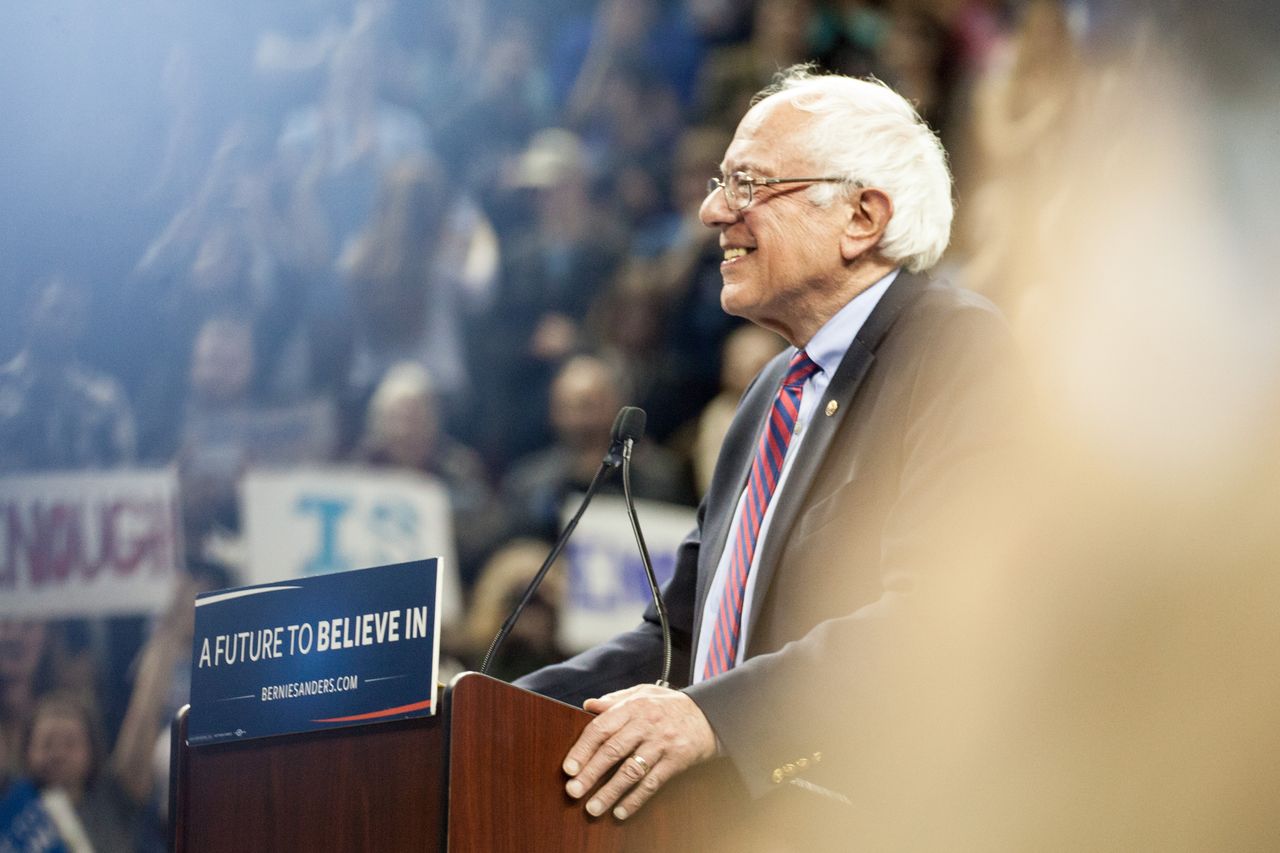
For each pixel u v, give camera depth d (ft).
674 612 23.98
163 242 60.18
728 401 55.98
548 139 66.74
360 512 52.21
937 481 20.48
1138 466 17.92
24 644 51.26
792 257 22.93
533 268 61.31
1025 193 55.88
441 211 60.59
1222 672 17.38
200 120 62.80
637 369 59.16
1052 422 19.20
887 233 22.88
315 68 64.64
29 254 59.77
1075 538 18.53
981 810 19.94
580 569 52.13
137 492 53.01
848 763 20.74
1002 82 58.08
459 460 55.67
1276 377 17.39
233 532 53.78
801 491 21.75
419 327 59.06
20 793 49.73
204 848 18.80
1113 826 18.07
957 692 19.56
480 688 16.99
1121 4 53.52
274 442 57.16
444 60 67.15
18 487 52.70
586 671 23.21
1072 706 18.51
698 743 18.35
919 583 19.79
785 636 21.20
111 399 57.77
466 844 16.57
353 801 17.52
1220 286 20.01
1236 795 17.30
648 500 54.08
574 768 17.60
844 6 65.16
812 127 23.13
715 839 18.88
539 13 68.85
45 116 61.87
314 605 17.98
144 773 50.39
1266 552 16.89
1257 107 26.84
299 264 59.98
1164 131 27.45
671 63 67.46
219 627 18.93
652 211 64.54
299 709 17.83
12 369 57.52
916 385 21.63
